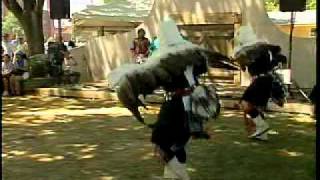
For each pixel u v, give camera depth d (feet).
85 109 37.14
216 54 17.28
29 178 19.10
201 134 16.80
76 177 19.20
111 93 42.09
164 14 53.26
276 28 47.34
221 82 48.57
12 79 46.16
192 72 16.63
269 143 24.88
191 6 51.65
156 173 19.60
